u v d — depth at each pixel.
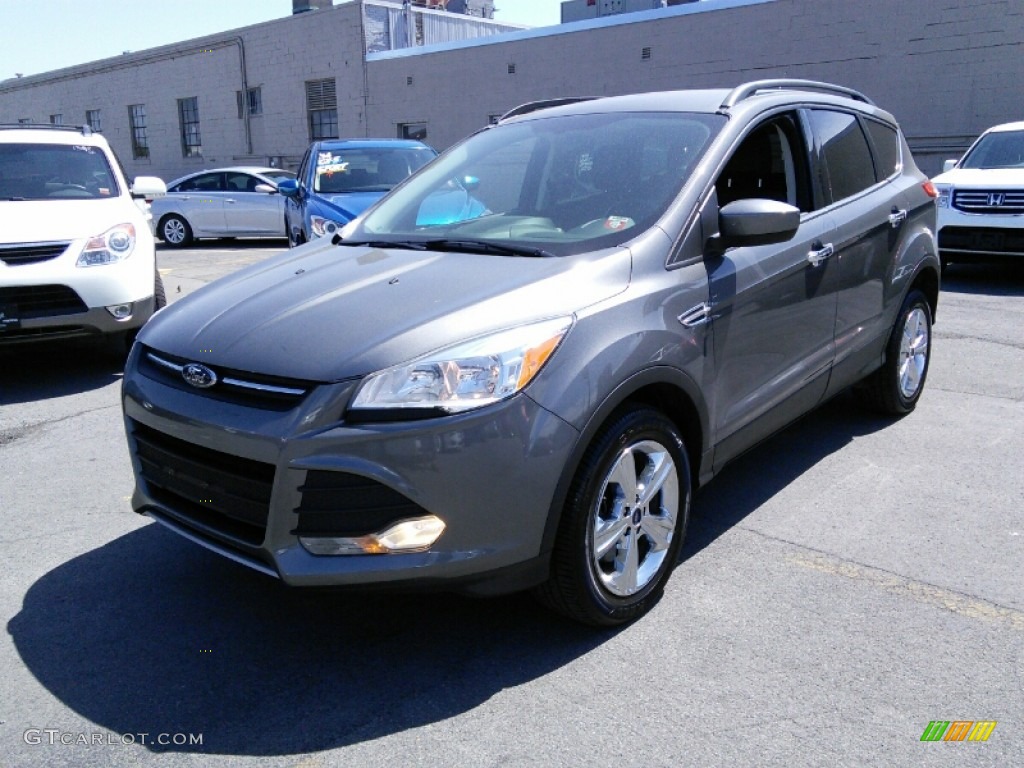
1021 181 9.20
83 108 31.48
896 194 4.88
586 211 3.50
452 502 2.61
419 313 2.80
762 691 2.74
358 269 3.34
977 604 3.22
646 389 3.14
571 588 2.89
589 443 2.82
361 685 2.84
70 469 4.85
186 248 16.38
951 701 2.67
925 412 5.45
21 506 4.35
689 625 3.12
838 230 4.19
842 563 3.55
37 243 6.14
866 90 14.86
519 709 2.69
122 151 30.55
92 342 8.02
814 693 2.72
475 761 2.46
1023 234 9.17
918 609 3.19
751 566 3.54
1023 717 2.59
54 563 3.73
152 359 3.17
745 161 3.80
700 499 4.22
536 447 2.68
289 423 2.62
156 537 3.97
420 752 2.50
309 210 9.08
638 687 2.78
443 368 2.61
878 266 4.62
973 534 3.79
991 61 13.55
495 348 2.67
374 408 2.57
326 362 2.66
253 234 16.19
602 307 2.93
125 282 6.43
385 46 22.86
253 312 3.06
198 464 2.87
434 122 21.33
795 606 3.23
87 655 3.04
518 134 4.22
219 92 26.34
